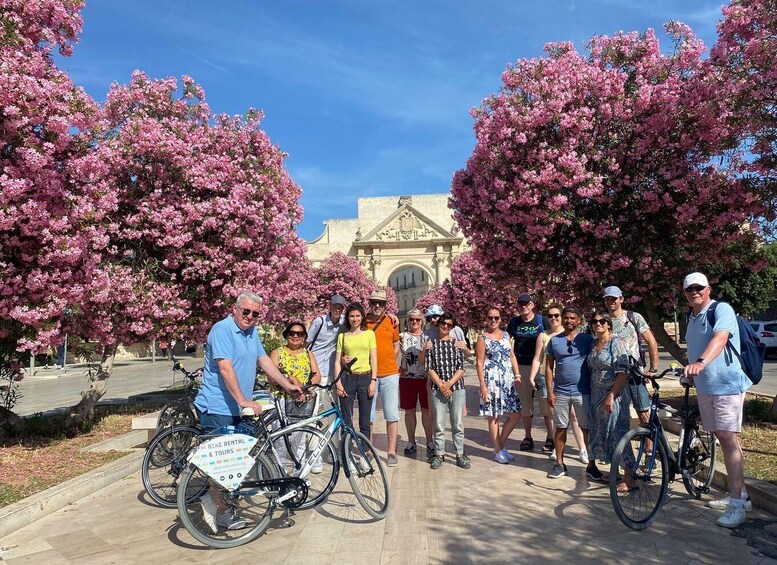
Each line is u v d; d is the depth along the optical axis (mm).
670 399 9672
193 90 11539
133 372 35500
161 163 10586
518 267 11039
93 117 7422
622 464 4723
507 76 10070
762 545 4184
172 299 10469
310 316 41281
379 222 65562
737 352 4629
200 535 4375
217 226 10719
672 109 8727
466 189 11406
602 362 5629
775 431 7094
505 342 7023
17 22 7004
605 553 4105
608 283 10078
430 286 62812
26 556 4387
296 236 13031
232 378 4602
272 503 4703
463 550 4211
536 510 5102
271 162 12039
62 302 7195
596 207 9695
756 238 9219
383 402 7012
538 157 9312
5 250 7094
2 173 6762
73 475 6445
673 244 9602
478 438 8703
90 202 7598
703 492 5199
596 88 9242
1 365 8734
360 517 5047
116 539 4695
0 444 8164
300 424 4996
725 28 7723
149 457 5668
